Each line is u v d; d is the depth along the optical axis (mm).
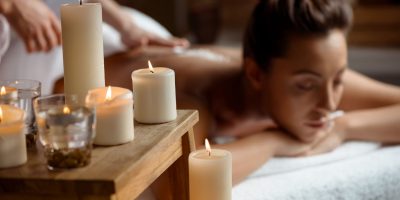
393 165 1518
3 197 844
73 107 865
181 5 3504
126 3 3330
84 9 962
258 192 1349
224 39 4973
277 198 1336
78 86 974
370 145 1661
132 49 1884
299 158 1539
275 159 1525
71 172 831
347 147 1632
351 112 1690
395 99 1783
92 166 852
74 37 964
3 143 851
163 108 1042
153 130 1006
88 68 973
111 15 1900
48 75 1777
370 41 4746
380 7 4707
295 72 1501
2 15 1574
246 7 5348
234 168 1415
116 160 872
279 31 1504
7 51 1741
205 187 1019
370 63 4180
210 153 1053
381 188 1479
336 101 1562
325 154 1576
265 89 1589
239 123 1687
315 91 1515
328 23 1479
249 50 1599
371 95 1802
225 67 1693
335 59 1499
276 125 1616
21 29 1485
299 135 1551
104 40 1987
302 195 1369
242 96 1657
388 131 1678
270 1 1541
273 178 1439
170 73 1049
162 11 3418
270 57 1537
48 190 820
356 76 1855
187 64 1700
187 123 1067
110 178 804
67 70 976
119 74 1713
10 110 882
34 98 972
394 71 3955
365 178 1458
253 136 1515
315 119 1536
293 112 1530
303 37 1481
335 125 1624
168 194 1172
